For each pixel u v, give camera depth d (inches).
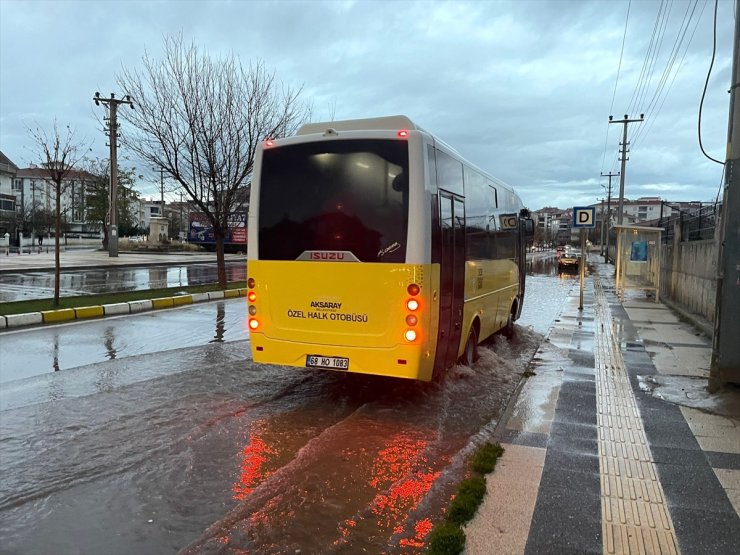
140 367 303.0
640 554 123.3
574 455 180.4
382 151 223.8
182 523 141.7
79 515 145.0
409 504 151.9
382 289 221.0
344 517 144.6
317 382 283.6
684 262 607.8
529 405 237.0
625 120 1887.3
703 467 170.7
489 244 336.8
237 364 316.5
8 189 2962.6
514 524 135.3
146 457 183.5
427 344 222.8
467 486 153.9
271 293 240.1
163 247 1894.7
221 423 218.8
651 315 554.9
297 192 235.9
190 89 616.4
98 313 488.1
